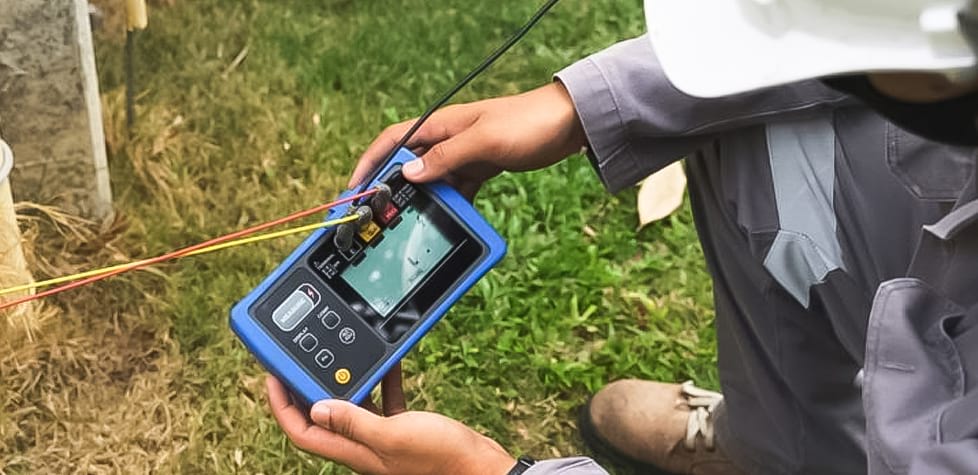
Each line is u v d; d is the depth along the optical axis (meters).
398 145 1.03
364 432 0.93
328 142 1.63
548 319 1.49
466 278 1.01
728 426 1.26
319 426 0.97
